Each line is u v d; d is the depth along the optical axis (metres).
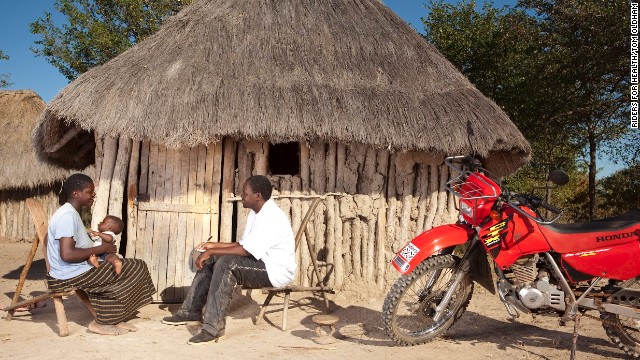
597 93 12.24
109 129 5.36
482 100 6.23
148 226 5.83
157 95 5.57
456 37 12.98
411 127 5.64
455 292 4.55
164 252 5.81
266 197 4.71
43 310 5.42
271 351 4.22
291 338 4.60
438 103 5.97
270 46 6.21
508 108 12.38
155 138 5.33
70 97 5.66
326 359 4.04
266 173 6.01
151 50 6.26
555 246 4.07
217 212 5.89
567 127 12.98
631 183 14.40
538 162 15.17
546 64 11.91
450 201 6.24
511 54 12.59
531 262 4.20
